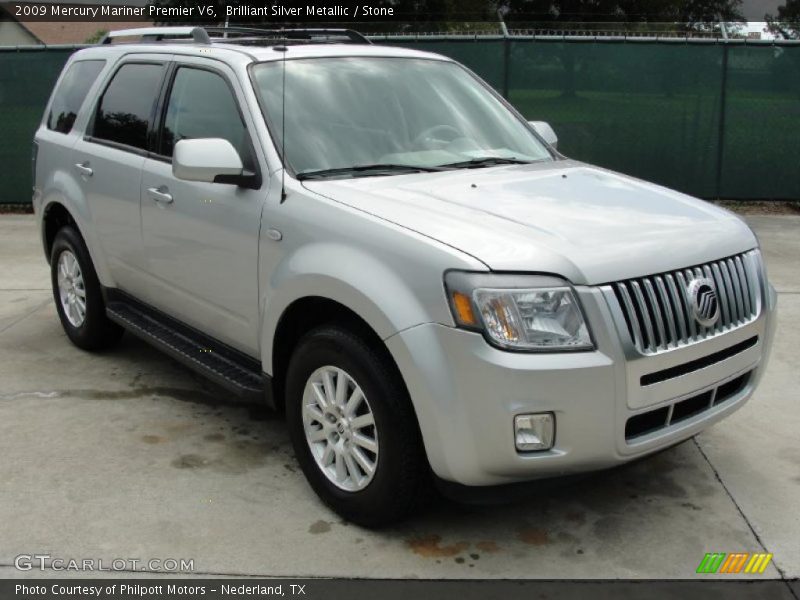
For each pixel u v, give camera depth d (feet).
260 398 12.84
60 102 19.20
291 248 11.75
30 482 12.62
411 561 10.73
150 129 15.44
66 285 18.71
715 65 34.99
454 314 9.70
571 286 9.80
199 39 15.52
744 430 14.73
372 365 10.53
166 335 15.35
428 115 14.42
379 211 11.07
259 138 12.78
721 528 11.59
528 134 15.69
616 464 10.25
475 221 10.77
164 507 11.96
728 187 36.17
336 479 11.61
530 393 9.53
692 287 10.64
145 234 15.26
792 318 21.17
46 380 16.85
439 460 10.02
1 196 36.24
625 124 35.63
